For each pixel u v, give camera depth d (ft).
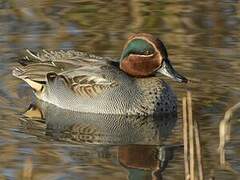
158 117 53.26
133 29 64.95
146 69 54.34
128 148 47.50
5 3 69.82
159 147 47.55
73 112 53.83
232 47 61.62
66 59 56.08
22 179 40.70
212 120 50.47
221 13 67.72
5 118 51.52
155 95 53.52
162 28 65.31
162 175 43.37
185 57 60.23
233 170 42.98
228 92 54.80
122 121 52.42
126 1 70.38
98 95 53.67
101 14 67.87
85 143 48.08
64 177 42.65
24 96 55.21
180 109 54.19
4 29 64.44
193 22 66.18
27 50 57.62
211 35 63.82
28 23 65.67
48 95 54.95
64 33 63.98
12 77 57.62
